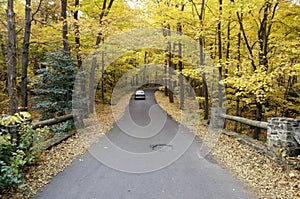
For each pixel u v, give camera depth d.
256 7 8.41
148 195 3.80
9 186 3.74
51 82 8.20
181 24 11.28
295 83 11.79
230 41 11.09
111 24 9.41
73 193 3.83
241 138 7.17
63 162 5.27
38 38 9.84
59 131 7.59
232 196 3.81
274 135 5.43
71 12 11.22
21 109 7.75
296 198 3.70
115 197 3.72
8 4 6.05
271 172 4.69
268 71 8.53
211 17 11.09
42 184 4.14
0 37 12.88
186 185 4.21
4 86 13.73
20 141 4.66
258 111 9.59
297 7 8.89
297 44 8.80
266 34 9.75
